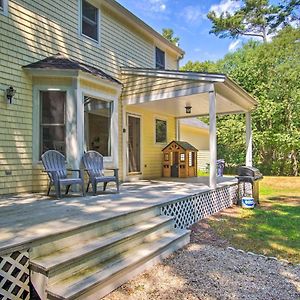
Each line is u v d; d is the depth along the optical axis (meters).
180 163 10.95
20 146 5.95
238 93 8.61
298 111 14.90
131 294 2.99
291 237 5.05
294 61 14.38
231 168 16.95
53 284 2.68
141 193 6.28
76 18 7.36
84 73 6.35
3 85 5.62
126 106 9.26
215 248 4.46
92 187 6.29
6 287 2.57
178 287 3.15
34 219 3.63
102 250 3.27
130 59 9.39
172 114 11.84
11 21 5.78
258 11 16.62
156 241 4.12
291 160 15.88
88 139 6.76
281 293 3.05
